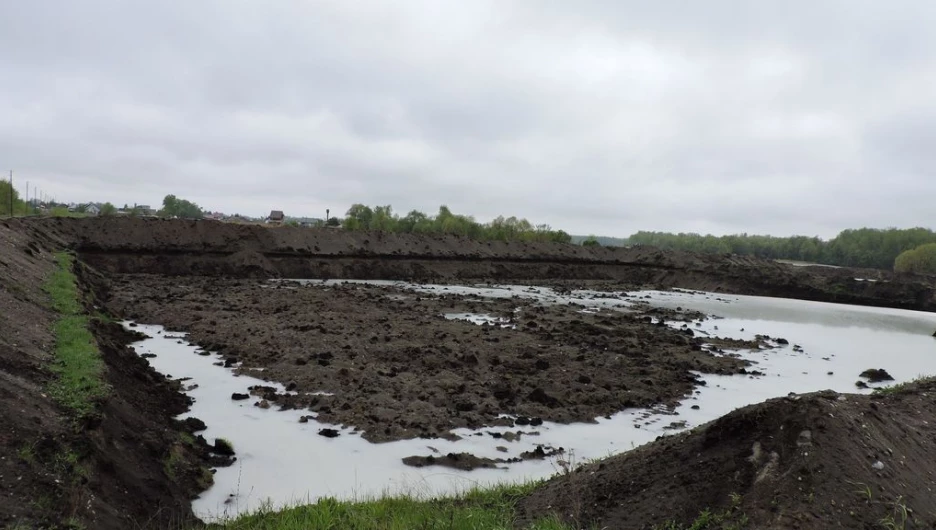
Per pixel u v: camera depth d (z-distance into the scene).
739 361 25.73
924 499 7.54
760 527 6.73
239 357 21.56
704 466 8.33
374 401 16.92
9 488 6.93
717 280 66.06
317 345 23.45
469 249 70.88
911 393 13.11
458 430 15.43
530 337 28.31
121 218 53.25
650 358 25.09
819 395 8.92
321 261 57.66
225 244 54.97
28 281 18.09
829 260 137.38
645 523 7.75
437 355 22.73
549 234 113.12
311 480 11.97
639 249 82.19
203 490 11.05
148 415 12.70
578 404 18.20
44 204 149.88
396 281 58.41
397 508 9.44
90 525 7.29
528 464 13.52
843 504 6.90
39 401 9.28
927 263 86.44
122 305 30.64
